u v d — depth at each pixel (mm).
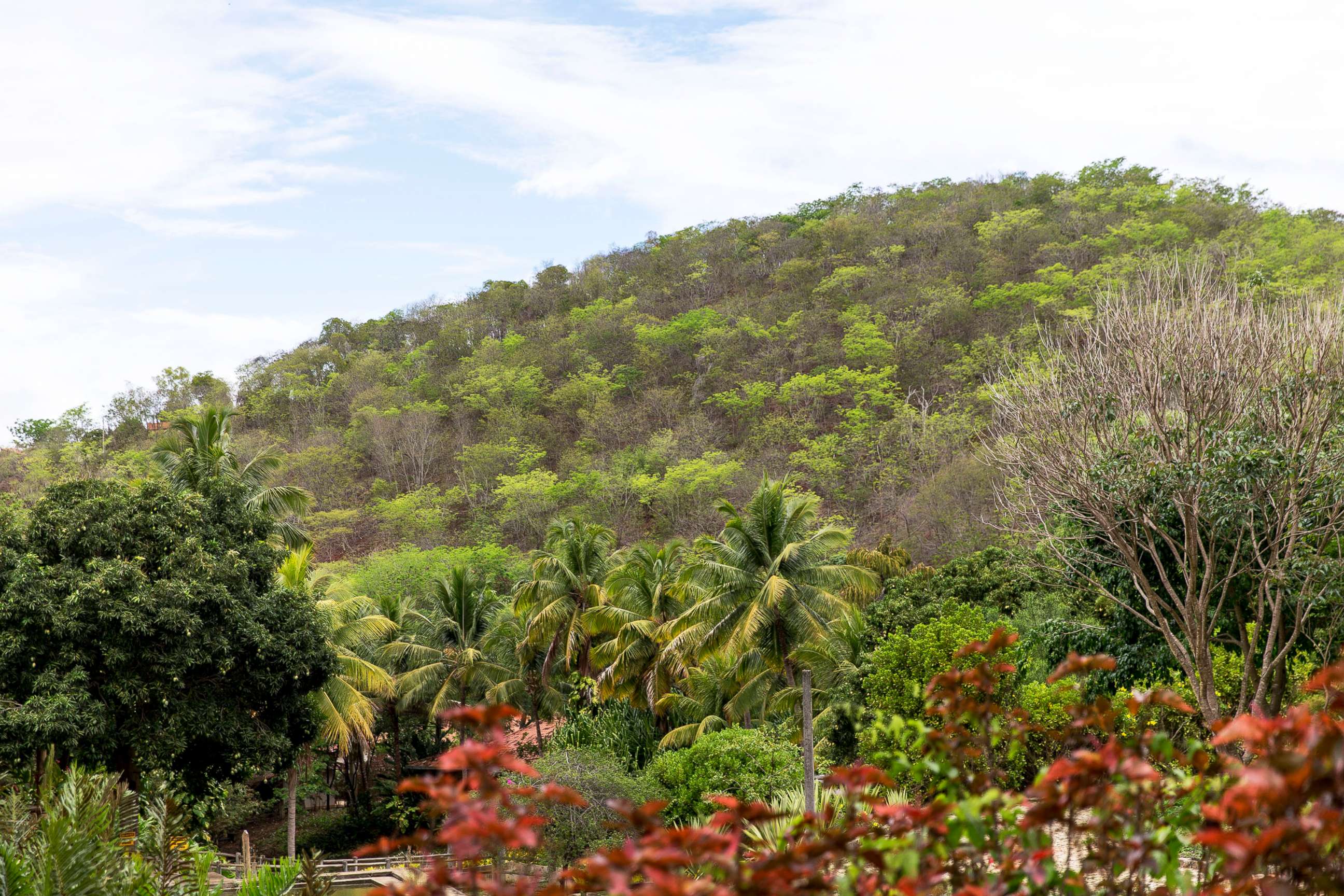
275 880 7129
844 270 106062
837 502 71250
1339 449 12484
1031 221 106438
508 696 35062
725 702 30375
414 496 81938
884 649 20359
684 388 100562
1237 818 2014
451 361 116875
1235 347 12945
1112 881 2350
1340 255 77438
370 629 28172
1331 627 13305
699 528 72625
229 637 20016
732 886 2004
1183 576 14531
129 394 102000
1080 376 13859
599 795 18219
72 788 6555
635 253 133750
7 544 19297
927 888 2180
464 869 2246
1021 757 14383
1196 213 101812
